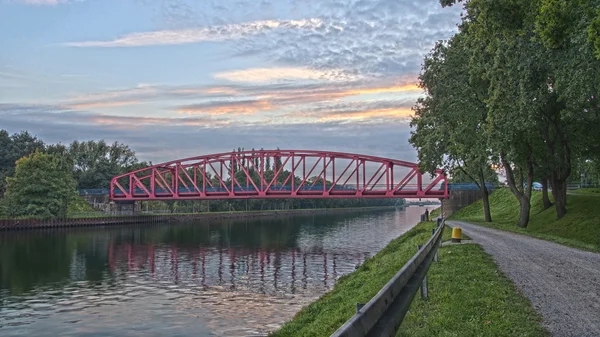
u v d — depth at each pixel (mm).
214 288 34812
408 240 35875
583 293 12289
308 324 16672
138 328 24219
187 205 154500
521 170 49469
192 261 49875
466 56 39500
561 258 19375
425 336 8664
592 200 45281
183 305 29109
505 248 23219
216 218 145250
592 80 21531
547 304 11062
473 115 39906
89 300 30906
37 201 91812
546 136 37969
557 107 34219
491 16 22141
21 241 70000
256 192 94375
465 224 47781
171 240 73500
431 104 46469
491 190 85625
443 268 16469
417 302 11438
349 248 60094
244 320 25312
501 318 9789
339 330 4562
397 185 84688
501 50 27016
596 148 39875
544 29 19297
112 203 120188
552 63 23812
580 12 19000
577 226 38594
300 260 49625
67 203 98750
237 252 57406
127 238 76562
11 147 119438
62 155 130000
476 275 14875
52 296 32250
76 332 23719
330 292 23391
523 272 15672
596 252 21906
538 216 50375
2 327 24672
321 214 182250
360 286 20859
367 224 111688
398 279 7703
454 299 11445
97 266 46406
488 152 40469
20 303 30094
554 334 8781
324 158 89938
